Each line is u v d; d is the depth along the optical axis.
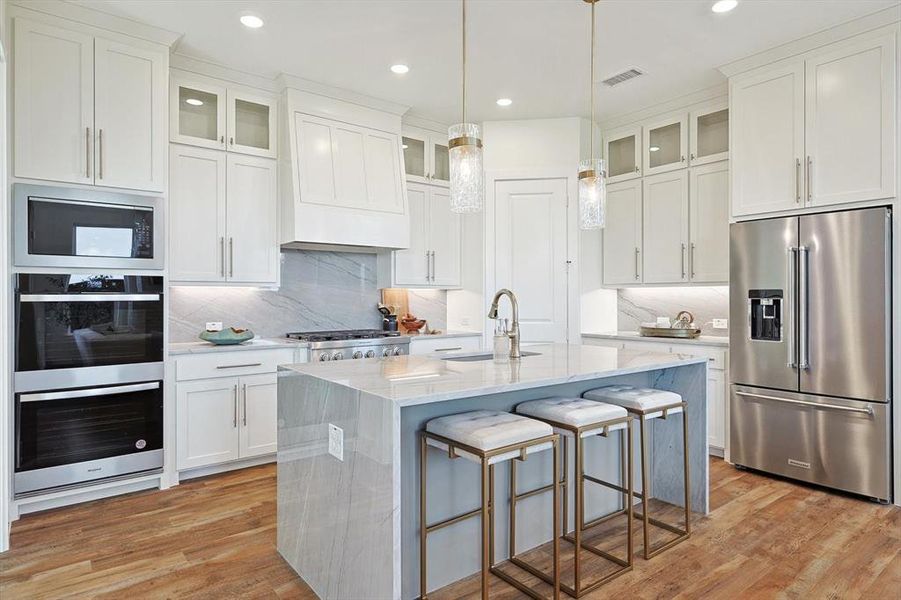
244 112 4.04
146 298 3.27
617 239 4.99
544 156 4.92
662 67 3.86
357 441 1.96
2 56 2.59
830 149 3.31
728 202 4.13
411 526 2.20
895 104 3.06
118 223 3.17
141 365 3.25
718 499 3.21
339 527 2.07
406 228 4.55
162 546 2.60
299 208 3.95
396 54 3.67
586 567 2.42
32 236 2.90
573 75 4.00
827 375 3.28
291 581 2.30
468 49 3.59
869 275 3.11
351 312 4.85
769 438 3.55
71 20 3.04
